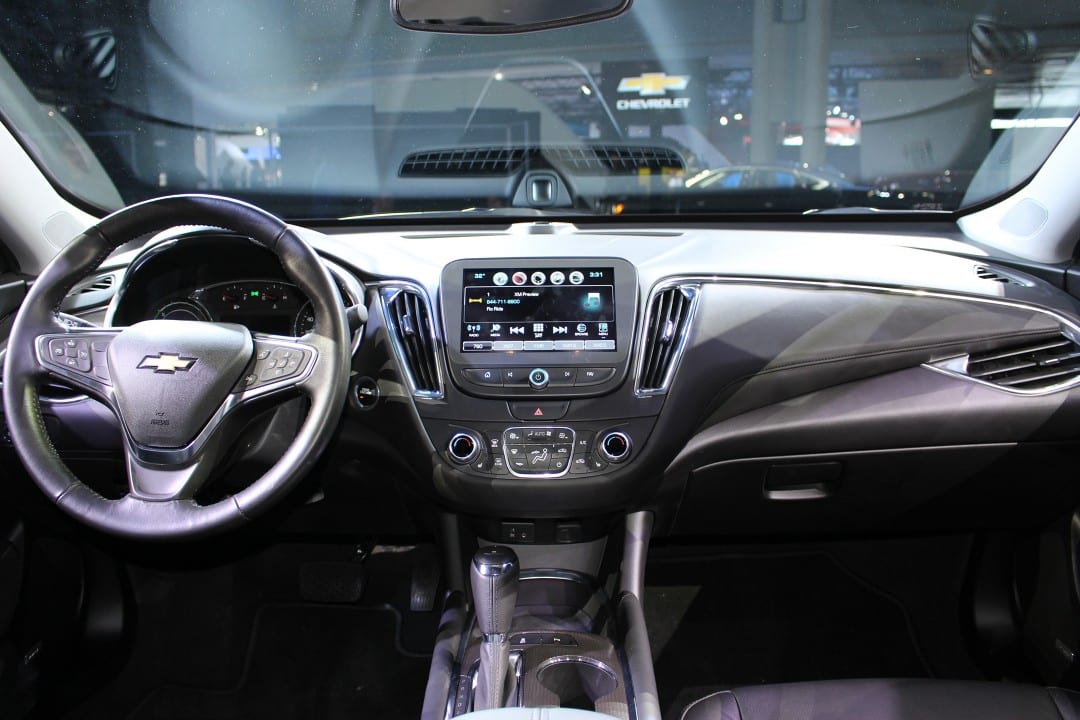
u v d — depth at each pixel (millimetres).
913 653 1783
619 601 1468
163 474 1090
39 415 1131
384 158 4598
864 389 1470
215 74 4016
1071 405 1407
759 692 1170
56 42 1906
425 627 1896
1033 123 1751
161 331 1132
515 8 1516
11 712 1521
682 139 6145
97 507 1073
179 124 3584
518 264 1440
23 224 1618
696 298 1446
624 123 6156
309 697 1717
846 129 4828
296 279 1153
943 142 2723
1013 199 1761
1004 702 1115
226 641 1857
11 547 1521
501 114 3178
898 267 1521
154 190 2084
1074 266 1558
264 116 4676
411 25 1573
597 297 1422
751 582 1981
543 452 1401
